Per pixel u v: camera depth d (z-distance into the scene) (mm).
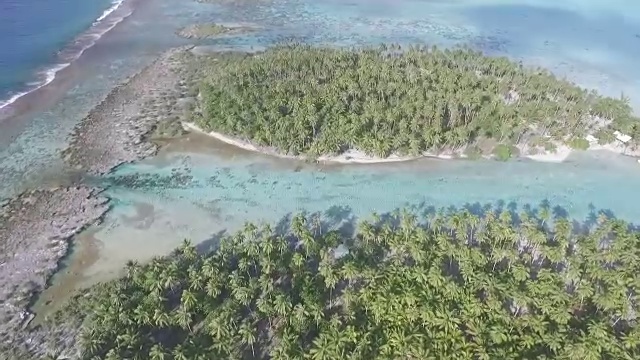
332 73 155250
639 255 90688
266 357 78875
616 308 80500
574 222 109062
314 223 106375
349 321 79375
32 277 93375
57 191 114562
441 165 125938
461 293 80250
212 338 78188
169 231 104875
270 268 87188
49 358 74688
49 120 140625
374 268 88562
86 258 97938
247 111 133000
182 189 116438
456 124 134875
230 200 113562
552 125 135125
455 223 96375
